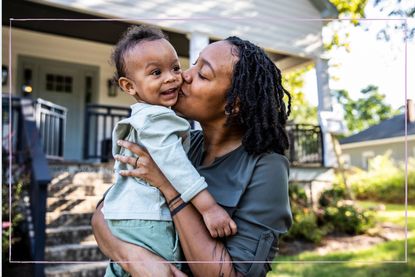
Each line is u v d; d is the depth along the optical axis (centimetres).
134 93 108
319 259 521
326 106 805
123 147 106
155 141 97
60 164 568
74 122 805
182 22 632
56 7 570
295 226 602
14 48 741
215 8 669
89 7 557
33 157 414
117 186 106
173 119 100
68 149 795
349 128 2206
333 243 605
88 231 450
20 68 750
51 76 785
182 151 97
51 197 501
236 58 99
